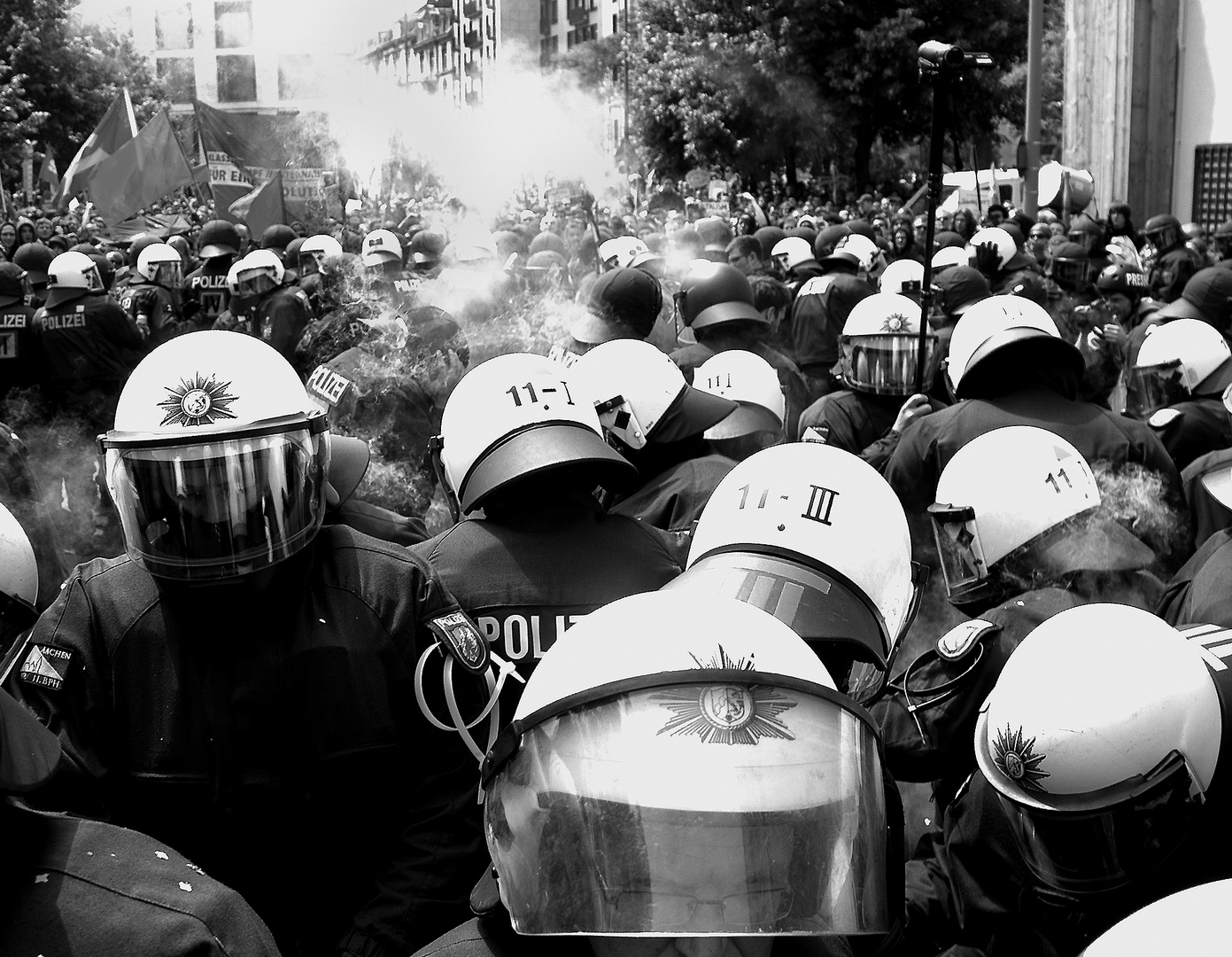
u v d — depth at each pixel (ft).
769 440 14.16
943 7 105.60
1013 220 43.91
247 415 6.70
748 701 4.41
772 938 4.81
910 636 12.80
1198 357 15.05
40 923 4.49
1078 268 26.86
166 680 6.72
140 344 27.58
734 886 4.22
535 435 8.28
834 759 4.47
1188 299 20.58
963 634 8.10
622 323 15.97
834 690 4.59
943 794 8.46
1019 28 107.04
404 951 6.77
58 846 4.69
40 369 26.61
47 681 6.68
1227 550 8.94
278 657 6.77
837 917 4.35
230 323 30.68
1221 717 5.77
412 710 7.05
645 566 8.52
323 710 6.79
